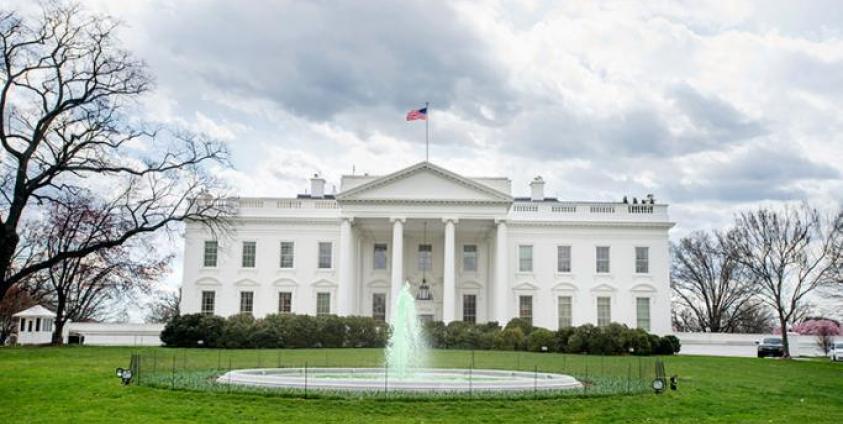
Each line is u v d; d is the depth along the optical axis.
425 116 58.84
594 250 66.06
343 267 61.19
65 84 38.34
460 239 67.62
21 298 72.19
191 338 50.66
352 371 31.64
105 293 75.00
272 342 51.03
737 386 30.86
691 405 25.34
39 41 37.22
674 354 54.25
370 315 66.25
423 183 61.94
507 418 22.12
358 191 61.50
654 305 65.31
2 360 36.22
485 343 53.28
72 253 38.72
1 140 36.22
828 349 68.25
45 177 38.12
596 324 65.12
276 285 65.19
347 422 21.14
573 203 67.12
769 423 23.20
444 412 22.44
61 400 24.39
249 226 66.00
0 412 22.83
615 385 27.97
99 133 39.09
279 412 22.16
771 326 99.19
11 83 37.06
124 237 40.97
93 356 39.00
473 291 66.69
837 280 63.31
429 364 37.78
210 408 22.59
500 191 61.38
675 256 91.69
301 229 66.00
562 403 24.08
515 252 66.00
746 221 102.75
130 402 23.58
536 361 40.81
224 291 65.19
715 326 88.06
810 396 29.19
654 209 66.88
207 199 53.38
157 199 42.78
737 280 87.12
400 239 61.22
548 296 65.44
